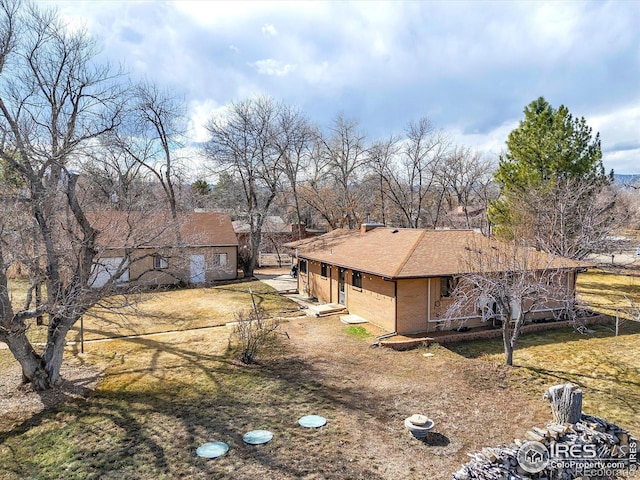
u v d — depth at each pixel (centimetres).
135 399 1038
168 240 1722
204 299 2300
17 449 820
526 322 1645
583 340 1483
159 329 1725
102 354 1398
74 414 962
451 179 4359
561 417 851
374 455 774
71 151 1091
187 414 950
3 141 952
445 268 1509
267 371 1212
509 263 1209
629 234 3080
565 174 2245
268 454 778
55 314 1022
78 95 1140
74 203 1084
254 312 1706
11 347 1054
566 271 1566
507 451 746
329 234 2722
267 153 3203
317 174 4016
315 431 862
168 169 3002
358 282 1816
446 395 1034
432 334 1503
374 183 4156
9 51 988
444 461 756
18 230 951
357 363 1264
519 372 1179
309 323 1747
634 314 1756
